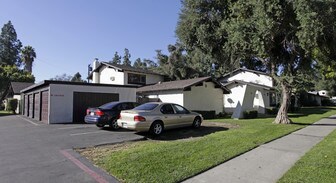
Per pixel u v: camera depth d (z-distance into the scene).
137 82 30.61
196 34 17.66
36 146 8.88
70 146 8.84
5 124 16.47
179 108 12.67
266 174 5.73
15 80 43.00
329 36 12.99
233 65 19.48
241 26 13.41
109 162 6.56
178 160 6.63
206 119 19.98
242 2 13.51
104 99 18.94
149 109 11.46
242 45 14.01
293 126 13.64
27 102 25.42
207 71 42.38
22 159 7.13
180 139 10.45
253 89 23.25
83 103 17.98
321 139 9.89
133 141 9.92
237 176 5.61
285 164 6.48
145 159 6.71
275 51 15.80
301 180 5.20
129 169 5.95
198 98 22.62
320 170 5.77
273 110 26.53
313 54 14.81
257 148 8.27
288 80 14.94
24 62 59.09
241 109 20.94
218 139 9.46
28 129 13.51
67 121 17.27
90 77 36.75
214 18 16.75
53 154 7.67
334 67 18.59
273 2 12.09
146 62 56.72
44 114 18.31
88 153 7.75
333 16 11.25
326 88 61.91
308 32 11.45
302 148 8.30
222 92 25.38
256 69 31.69
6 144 9.30
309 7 11.05
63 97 17.27
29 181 5.37
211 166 6.22
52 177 5.60
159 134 11.33
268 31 12.76
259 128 12.62
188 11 17.59
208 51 18.50
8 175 5.77
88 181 5.33
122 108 13.62
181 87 20.94
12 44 65.62
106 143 9.33
